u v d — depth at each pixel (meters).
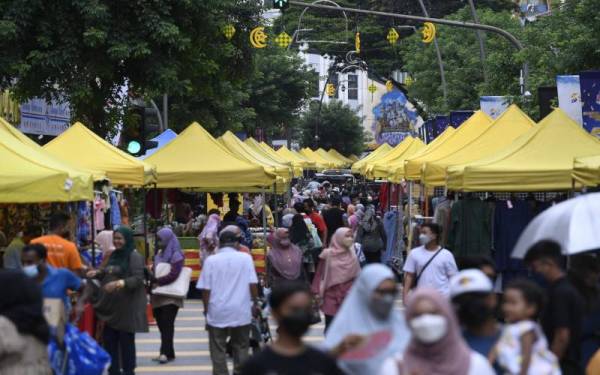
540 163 31.61
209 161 43.81
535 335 13.70
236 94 88.75
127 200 48.38
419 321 11.78
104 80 52.44
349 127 179.62
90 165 36.50
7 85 51.47
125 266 24.38
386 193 70.88
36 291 16.67
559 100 38.69
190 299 43.97
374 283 13.81
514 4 114.12
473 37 97.69
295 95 125.38
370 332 13.88
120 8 50.12
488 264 18.73
